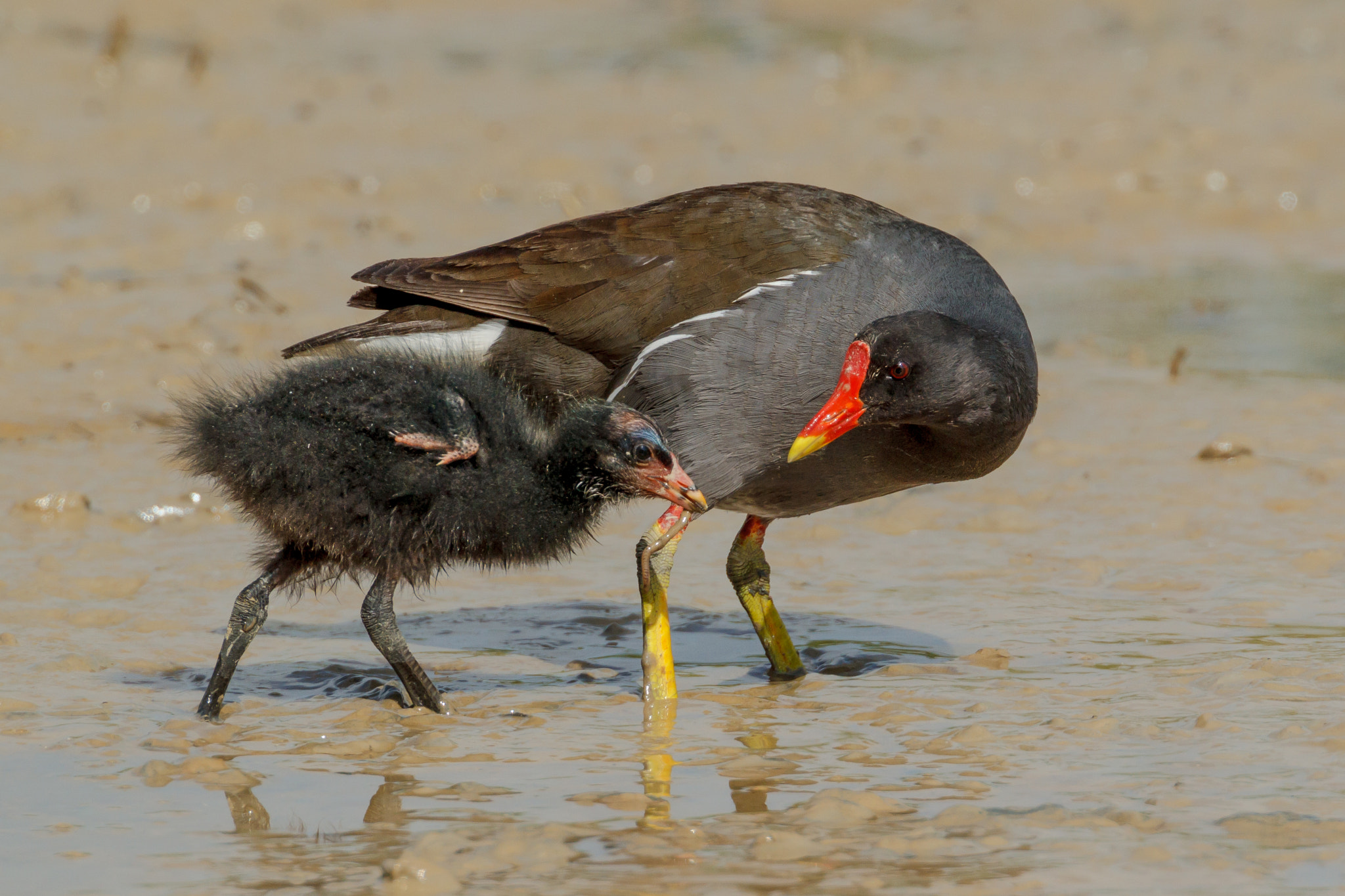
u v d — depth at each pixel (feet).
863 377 33.14
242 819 26.45
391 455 31.40
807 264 35.70
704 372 34.86
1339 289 77.05
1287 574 41.39
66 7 138.72
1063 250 84.17
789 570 43.65
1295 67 120.06
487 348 37.42
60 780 28.14
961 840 25.09
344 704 33.01
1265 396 60.29
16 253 76.79
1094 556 43.60
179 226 81.61
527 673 35.88
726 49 135.54
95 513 46.32
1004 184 94.84
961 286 35.37
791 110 112.78
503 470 32.37
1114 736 29.99
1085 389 61.46
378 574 32.68
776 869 24.02
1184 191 93.76
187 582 41.37
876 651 36.99
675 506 34.19
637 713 32.68
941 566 43.39
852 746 30.09
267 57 129.70
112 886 23.80
